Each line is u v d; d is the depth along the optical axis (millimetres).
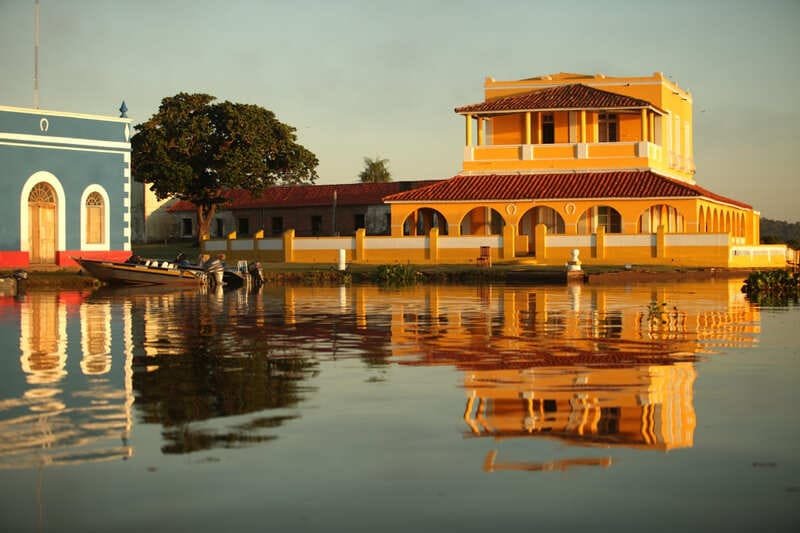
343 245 59188
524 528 7098
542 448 9219
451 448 9227
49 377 13586
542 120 61781
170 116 67875
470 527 7113
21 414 10891
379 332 19703
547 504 7590
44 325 21781
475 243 56688
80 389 12562
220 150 68938
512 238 56188
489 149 60969
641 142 58469
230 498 7770
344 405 11336
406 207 58375
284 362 15039
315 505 7594
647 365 14406
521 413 10789
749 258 56875
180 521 7266
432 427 10109
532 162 60094
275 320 22844
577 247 55062
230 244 63406
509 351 16203
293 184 91000
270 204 77250
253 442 9516
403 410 10992
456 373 13695
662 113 61375
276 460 8844
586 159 59281
